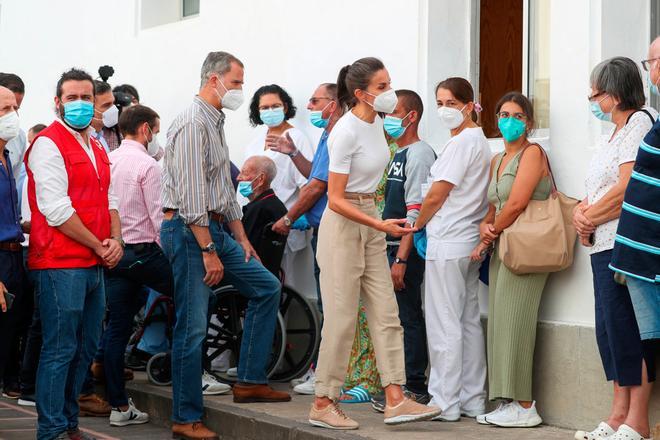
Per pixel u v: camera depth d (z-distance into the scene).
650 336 5.95
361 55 9.26
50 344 7.09
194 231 7.51
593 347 7.07
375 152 7.09
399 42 8.85
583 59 7.32
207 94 7.70
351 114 7.06
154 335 9.45
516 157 7.27
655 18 7.38
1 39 14.77
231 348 8.92
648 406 6.45
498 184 7.29
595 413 7.07
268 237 8.93
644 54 7.40
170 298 9.03
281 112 9.53
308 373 8.97
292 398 8.52
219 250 7.76
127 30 12.42
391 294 7.18
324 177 8.50
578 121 7.33
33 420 8.58
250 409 7.96
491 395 7.32
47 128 7.18
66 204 7.00
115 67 12.65
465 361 7.65
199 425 7.74
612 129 7.13
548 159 7.33
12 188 7.40
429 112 8.59
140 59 12.23
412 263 7.95
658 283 5.91
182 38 11.58
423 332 8.05
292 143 8.95
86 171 7.16
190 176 7.47
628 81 6.41
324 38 9.66
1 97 7.18
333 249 7.09
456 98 7.52
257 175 8.94
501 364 7.25
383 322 7.13
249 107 10.18
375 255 7.19
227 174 7.86
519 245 7.05
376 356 7.18
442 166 7.48
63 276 7.05
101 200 7.29
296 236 9.56
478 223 7.57
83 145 7.27
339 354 7.14
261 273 8.01
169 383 9.13
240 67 7.71
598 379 7.05
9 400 9.55
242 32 10.70
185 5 12.49
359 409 8.05
